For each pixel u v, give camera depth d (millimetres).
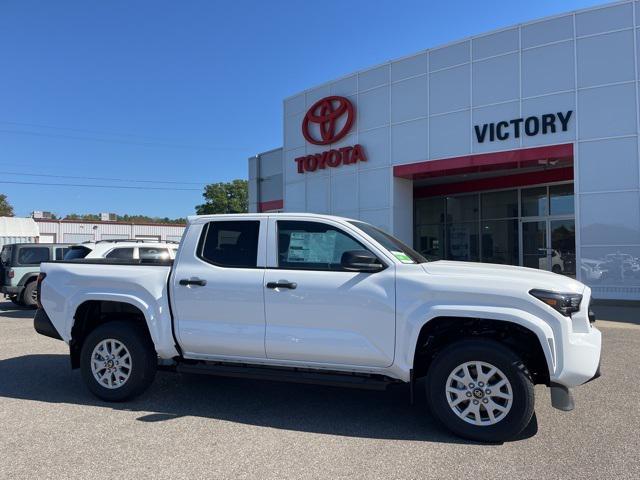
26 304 14141
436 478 3686
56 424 4855
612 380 6246
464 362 4430
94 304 5836
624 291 13438
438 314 4480
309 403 5547
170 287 5371
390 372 4711
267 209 26047
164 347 5336
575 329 4340
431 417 5066
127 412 5227
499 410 4348
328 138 19094
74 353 5758
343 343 4750
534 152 14680
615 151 13609
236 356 5172
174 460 4020
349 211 18703
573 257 17219
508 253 18859
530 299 4309
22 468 3881
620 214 13523
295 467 3889
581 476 3686
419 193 21219
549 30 14484
